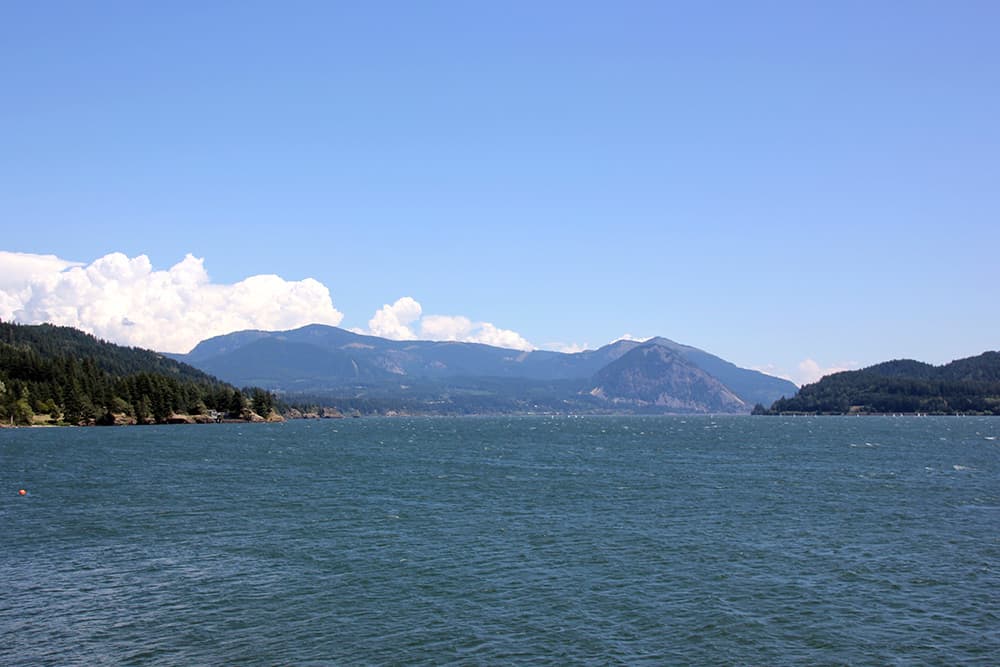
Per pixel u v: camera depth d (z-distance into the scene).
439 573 47.16
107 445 169.12
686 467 118.06
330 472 109.12
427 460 133.75
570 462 129.12
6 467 114.50
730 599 41.94
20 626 37.16
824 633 36.72
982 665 32.94
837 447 172.50
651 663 33.03
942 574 47.22
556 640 35.59
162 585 44.28
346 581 45.22
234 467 116.81
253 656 33.53
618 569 48.28
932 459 133.75
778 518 67.00
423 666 32.50
